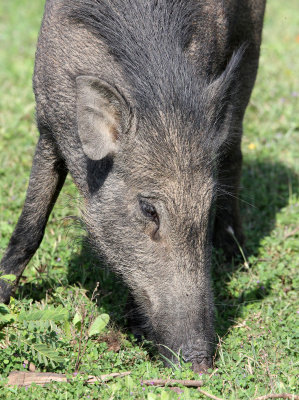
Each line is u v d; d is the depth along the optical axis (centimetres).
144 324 788
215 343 763
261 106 1443
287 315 870
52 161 841
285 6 2166
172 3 815
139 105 734
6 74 1569
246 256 1020
